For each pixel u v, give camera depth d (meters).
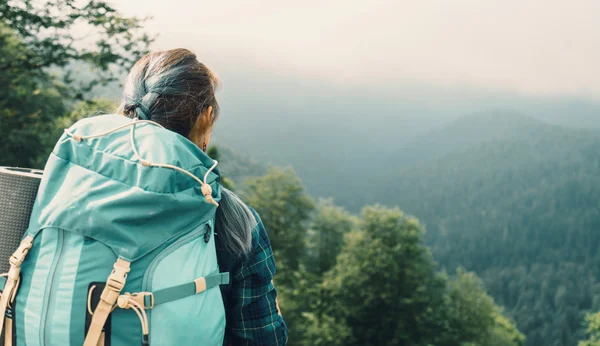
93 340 1.01
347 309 36.16
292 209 51.66
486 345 38.28
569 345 123.50
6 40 9.11
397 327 35.31
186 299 1.07
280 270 44.50
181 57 1.24
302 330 35.78
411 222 37.41
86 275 1.03
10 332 1.08
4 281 1.14
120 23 8.52
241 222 1.23
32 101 12.73
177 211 1.06
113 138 1.13
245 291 1.27
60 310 1.03
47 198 1.10
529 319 133.25
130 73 1.27
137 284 1.04
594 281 168.12
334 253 52.78
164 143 1.11
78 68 8.95
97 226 1.03
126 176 1.07
